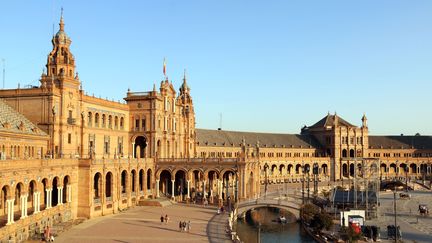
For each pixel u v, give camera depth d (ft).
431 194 517.55
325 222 279.69
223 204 345.31
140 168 352.69
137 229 245.24
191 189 395.55
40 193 230.27
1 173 188.65
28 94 290.56
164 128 400.47
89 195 277.85
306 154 650.02
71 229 242.37
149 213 304.71
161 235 230.07
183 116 458.91
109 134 356.59
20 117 270.26
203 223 266.98
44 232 221.05
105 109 351.87
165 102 401.49
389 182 567.59
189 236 228.63
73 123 306.14
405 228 296.10
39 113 289.12
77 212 277.85
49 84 291.79
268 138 634.02
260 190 467.52
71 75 316.60
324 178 634.43
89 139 326.85
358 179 492.95
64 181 268.82
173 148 422.41
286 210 352.08
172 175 372.99
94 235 227.20
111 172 306.14
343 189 434.71
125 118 383.65
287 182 586.45
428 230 288.92
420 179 652.07
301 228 306.55
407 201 449.06
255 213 369.09
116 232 236.02
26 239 210.79
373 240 255.70
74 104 309.22
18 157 244.01
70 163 266.98
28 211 235.61
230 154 565.53
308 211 310.24
